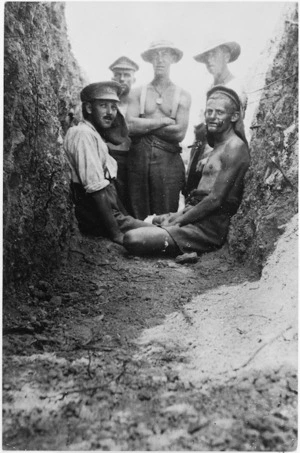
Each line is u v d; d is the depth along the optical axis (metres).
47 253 4.95
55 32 5.89
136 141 6.16
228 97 5.62
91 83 5.82
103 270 5.25
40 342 4.05
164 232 5.56
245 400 3.54
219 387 3.64
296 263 4.39
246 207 5.43
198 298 4.74
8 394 3.57
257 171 5.40
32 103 4.85
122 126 6.02
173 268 5.37
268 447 3.28
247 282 4.85
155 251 5.57
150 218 6.24
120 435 3.33
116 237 5.71
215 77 5.98
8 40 4.55
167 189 6.18
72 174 5.60
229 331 4.19
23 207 4.62
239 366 3.79
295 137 5.05
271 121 5.37
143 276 5.18
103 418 3.43
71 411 3.47
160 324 4.37
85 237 5.69
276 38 5.65
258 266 4.93
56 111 5.50
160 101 6.09
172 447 3.26
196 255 5.52
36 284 4.72
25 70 4.77
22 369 3.79
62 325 4.31
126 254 5.61
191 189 6.26
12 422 3.39
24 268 4.60
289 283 4.32
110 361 3.90
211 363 3.86
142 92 6.12
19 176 4.59
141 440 3.29
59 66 5.83
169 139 6.15
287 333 3.97
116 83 5.82
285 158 5.05
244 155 5.59
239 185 5.61
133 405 3.52
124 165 6.18
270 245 4.84
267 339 3.98
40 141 5.02
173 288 4.93
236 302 4.55
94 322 4.38
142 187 6.18
